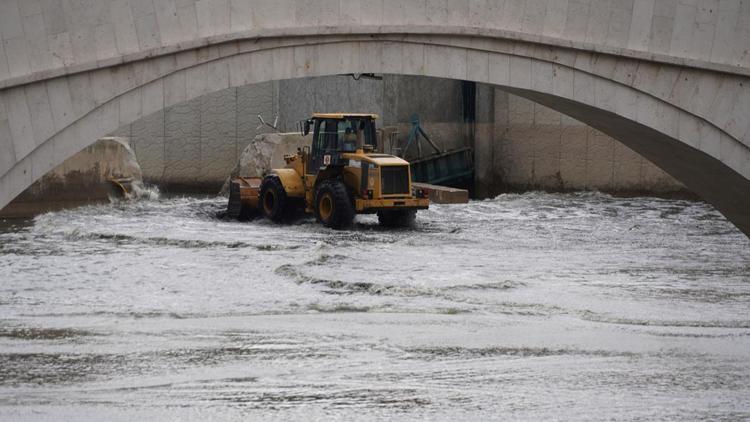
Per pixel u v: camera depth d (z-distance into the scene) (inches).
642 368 1432.1
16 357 1464.1
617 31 1854.1
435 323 1733.5
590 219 3558.1
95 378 1354.6
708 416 1208.2
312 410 1219.9
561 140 4411.9
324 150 3280.0
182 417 1187.3
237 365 1429.6
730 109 1844.2
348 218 3179.1
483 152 4549.7
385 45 1828.2
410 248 2704.2
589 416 1204.5
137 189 3937.0
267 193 3366.1
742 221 2057.1
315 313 1822.1
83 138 1653.5
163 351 1509.6
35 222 3228.3
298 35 1775.3
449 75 1847.9
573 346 1563.7
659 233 3186.5
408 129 4468.5
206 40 1717.5
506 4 1846.7
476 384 1341.0
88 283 2096.5
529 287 2110.0
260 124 4771.2
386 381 1350.9
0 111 1578.5
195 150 4712.1
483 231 3179.1
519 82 1857.8
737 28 1831.9
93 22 1647.4
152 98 1702.8
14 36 1583.4
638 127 1884.8
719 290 2119.8
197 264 2348.7
